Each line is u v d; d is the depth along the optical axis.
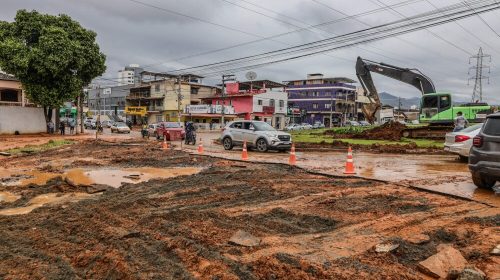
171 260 4.49
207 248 4.84
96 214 6.55
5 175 12.50
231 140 21.48
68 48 36.72
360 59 30.19
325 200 7.48
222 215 6.45
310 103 88.62
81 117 45.91
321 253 4.64
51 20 38.28
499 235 5.33
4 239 5.46
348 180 10.04
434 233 5.41
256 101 69.69
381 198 7.75
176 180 10.37
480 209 6.80
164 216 6.28
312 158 16.72
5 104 43.44
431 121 28.30
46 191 9.52
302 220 6.25
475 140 8.53
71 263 4.55
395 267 4.23
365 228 5.71
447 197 7.81
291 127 67.19
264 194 8.30
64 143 26.92
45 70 36.38
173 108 72.00
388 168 12.82
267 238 5.24
